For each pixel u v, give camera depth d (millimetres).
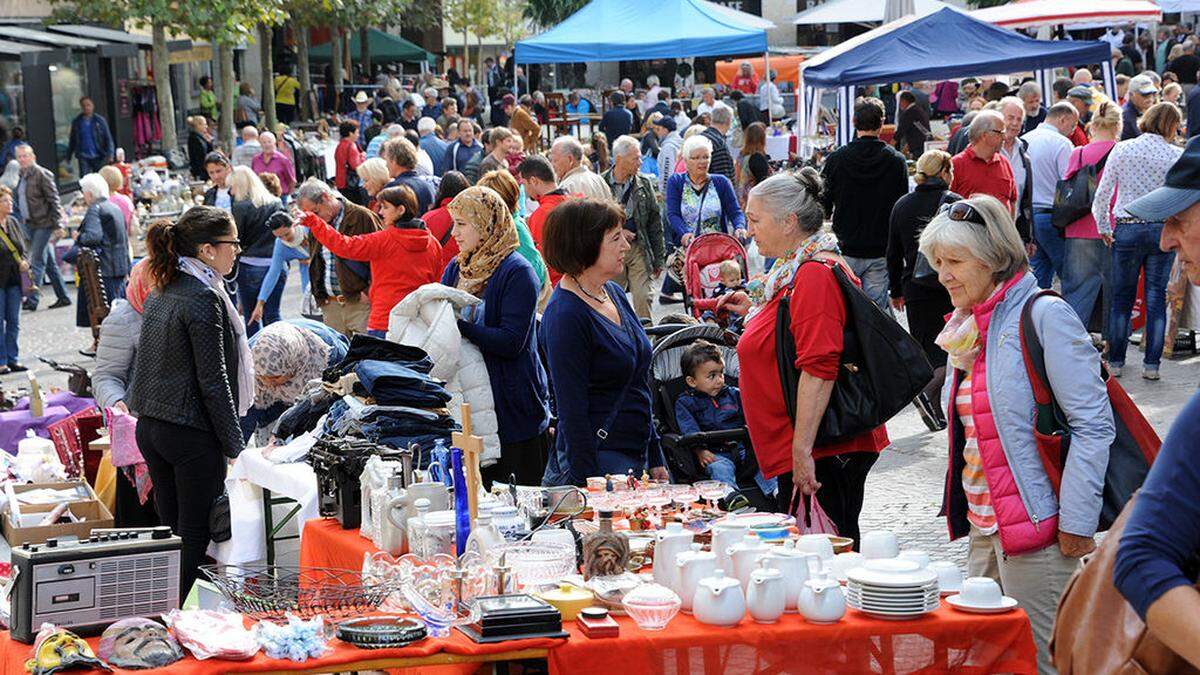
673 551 4586
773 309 5781
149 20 31250
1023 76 30562
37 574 4426
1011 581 4734
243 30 31344
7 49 26781
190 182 27703
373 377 6348
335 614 4684
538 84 56062
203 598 5711
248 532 6734
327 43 59875
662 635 4270
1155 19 23250
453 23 64188
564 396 5840
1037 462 4664
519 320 7055
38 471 8703
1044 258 12914
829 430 5633
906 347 5625
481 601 4355
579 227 5797
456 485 5055
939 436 10406
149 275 6797
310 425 7113
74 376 10289
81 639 4270
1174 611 2754
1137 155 11117
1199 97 19312
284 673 4148
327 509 5984
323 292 11562
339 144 23969
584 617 4352
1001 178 11227
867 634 4328
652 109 30266
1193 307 12461
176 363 6715
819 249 5699
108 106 34438
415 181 13797
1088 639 3164
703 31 25344
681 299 15719
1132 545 2830
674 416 6828
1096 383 4574
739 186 17703
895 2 20859
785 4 69250
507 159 16078
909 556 4848
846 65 16859
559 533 4938
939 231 4754
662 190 16875
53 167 28438
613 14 25672
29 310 18766
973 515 4879
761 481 6777
